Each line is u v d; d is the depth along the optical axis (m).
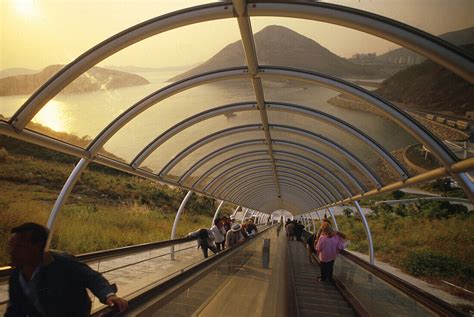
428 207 20.92
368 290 8.33
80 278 2.86
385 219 25.22
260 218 60.06
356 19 4.81
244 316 8.08
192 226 30.67
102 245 19.45
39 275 2.72
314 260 17.19
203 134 12.13
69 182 8.04
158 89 8.13
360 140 9.46
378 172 11.14
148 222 25.81
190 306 6.30
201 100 9.58
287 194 35.25
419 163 8.72
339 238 11.67
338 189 17.45
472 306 11.62
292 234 31.95
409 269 17.62
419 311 5.52
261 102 9.35
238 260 12.51
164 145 11.67
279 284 11.52
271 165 19.67
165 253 12.23
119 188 28.70
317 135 11.48
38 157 23.98
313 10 4.95
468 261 15.64
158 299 4.52
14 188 20.69
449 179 20.20
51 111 7.68
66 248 17.52
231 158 16.28
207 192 20.19
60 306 2.73
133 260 10.26
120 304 2.82
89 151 8.09
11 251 2.71
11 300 2.77
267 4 5.10
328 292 10.43
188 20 5.55
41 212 19.33
